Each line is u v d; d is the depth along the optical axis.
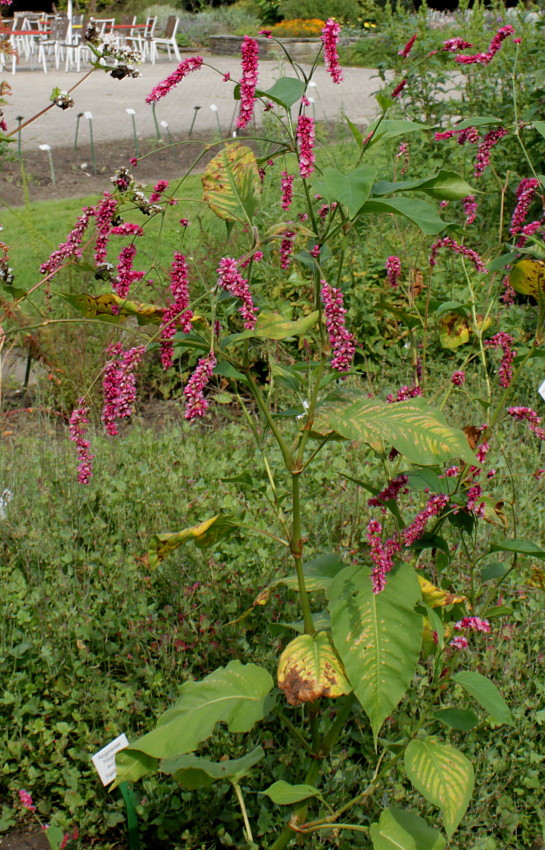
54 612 3.58
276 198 7.34
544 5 9.47
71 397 5.96
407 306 6.25
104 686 3.36
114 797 3.13
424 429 2.16
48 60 25.84
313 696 2.20
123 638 3.56
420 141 8.30
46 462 4.89
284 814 2.94
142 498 4.48
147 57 25.39
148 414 6.15
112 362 2.34
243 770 2.50
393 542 2.33
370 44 9.21
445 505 2.69
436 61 8.31
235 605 3.59
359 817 2.90
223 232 7.66
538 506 4.32
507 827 2.98
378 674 2.15
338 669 2.24
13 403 6.21
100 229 2.43
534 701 3.29
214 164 2.39
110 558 3.97
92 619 3.60
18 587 3.79
